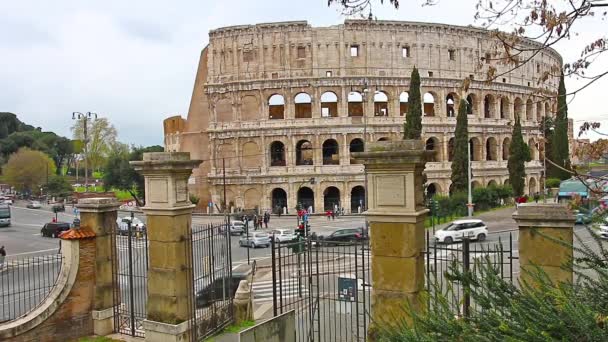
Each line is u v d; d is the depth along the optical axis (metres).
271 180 88.12
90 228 18.61
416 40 89.12
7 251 54.09
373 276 13.62
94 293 18.55
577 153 10.38
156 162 16.45
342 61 87.38
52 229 66.56
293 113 88.00
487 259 10.98
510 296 10.12
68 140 183.62
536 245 12.70
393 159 13.08
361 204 87.25
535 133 99.94
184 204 16.98
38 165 137.38
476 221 49.38
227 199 90.50
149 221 17.03
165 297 16.77
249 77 89.19
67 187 133.88
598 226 10.11
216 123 90.69
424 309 12.06
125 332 18.61
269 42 88.62
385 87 88.06
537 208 12.70
